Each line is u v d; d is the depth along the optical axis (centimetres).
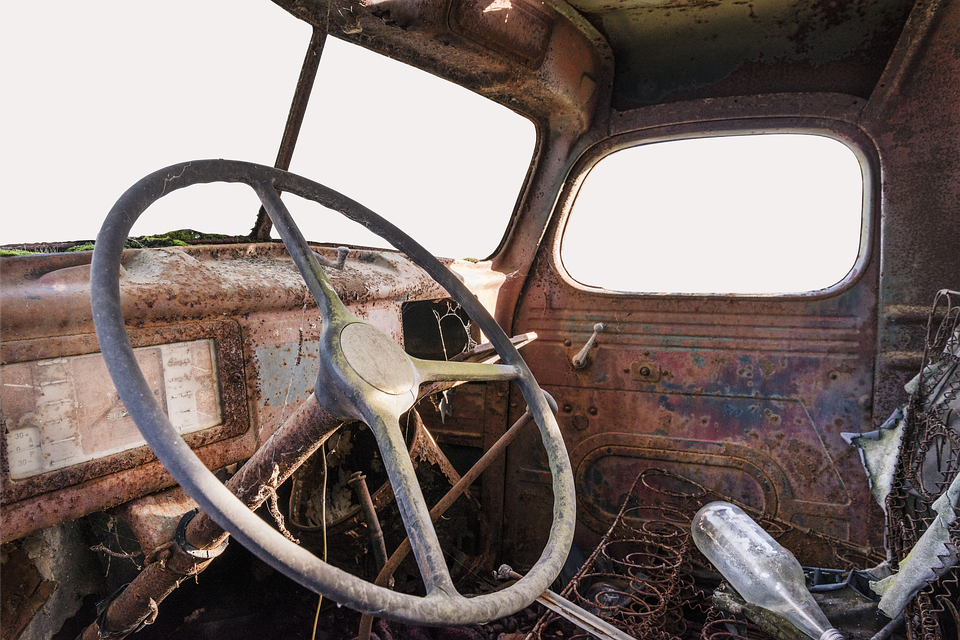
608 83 229
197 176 97
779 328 223
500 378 115
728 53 218
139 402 67
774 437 222
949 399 156
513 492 250
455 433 258
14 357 89
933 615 126
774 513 220
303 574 62
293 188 113
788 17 204
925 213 205
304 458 91
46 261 98
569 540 94
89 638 107
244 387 122
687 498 214
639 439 236
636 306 238
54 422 93
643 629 159
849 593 154
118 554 125
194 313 113
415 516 77
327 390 85
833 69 212
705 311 231
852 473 213
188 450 66
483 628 196
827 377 217
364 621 139
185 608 165
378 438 81
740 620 158
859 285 215
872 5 197
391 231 124
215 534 89
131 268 116
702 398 230
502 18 179
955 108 199
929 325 168
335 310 93
